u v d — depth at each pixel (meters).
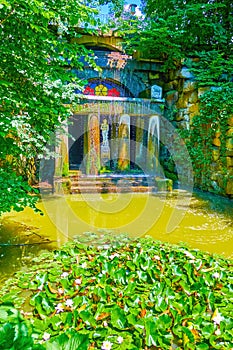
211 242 3.48
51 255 2.95
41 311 1.96
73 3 2.72
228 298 2.18
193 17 7.07
